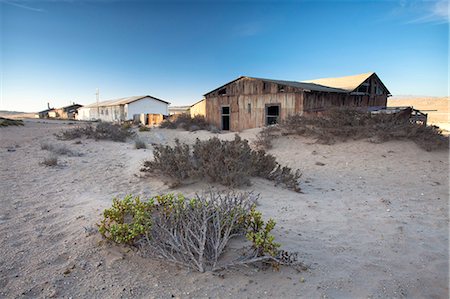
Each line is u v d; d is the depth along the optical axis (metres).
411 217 4.89
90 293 2.55
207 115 23.17
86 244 3.35
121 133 14.94
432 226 4.51
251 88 20.28
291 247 3.52
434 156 10.21
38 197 5.25
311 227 4.25
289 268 3.00
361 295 2.67
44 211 4.49
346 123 12.97
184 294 2.57
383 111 13.88
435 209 5.41
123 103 40.91
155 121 29.02
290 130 14.12
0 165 7.85
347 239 3.89
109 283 2.69
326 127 13.03
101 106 46.69
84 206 4.72
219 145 7.30
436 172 8.66
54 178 6.77
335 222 4.52
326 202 5.71
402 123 12.41
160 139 16.61
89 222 3.96
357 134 12.31
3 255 3.12
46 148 10.86
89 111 52.25
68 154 9.96
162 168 6.56
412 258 3.44
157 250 3.04
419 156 10.23
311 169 9.34
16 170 7.36
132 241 3.30
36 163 8.24
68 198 5.23
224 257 3.15
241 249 3.27
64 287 2.62
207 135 18.47
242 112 20.86
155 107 43.28
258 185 6.53
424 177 8.20
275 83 18.86
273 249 3.02
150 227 3.27
